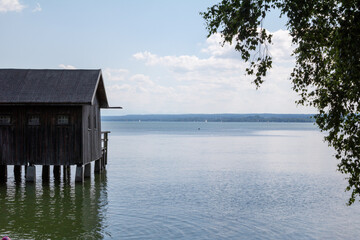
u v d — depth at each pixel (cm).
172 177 3008
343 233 1545
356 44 759
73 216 1730
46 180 2705
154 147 6328
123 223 1622
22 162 2402
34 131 2394
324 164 3972
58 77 2533
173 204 2022
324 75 903
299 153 5309
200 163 4003
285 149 6072
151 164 3881
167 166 3728
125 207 1931
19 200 2059
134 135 11231
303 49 903
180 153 5194
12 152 2406
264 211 1892
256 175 3155
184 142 7825
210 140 8681
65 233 1465
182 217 1744
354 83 789
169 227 1574
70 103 2312
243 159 4453
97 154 2914
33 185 2483
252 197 2241
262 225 1639
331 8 811
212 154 5072
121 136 10525
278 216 1797
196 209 1909
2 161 2409
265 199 2186
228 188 2539
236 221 1694
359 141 823
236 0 881
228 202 2094
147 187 2536
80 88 2423
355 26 757
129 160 4247
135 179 2875
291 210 1922
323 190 2481
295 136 11375
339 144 862
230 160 4328
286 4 841
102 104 2984
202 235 1475
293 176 3106
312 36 869
